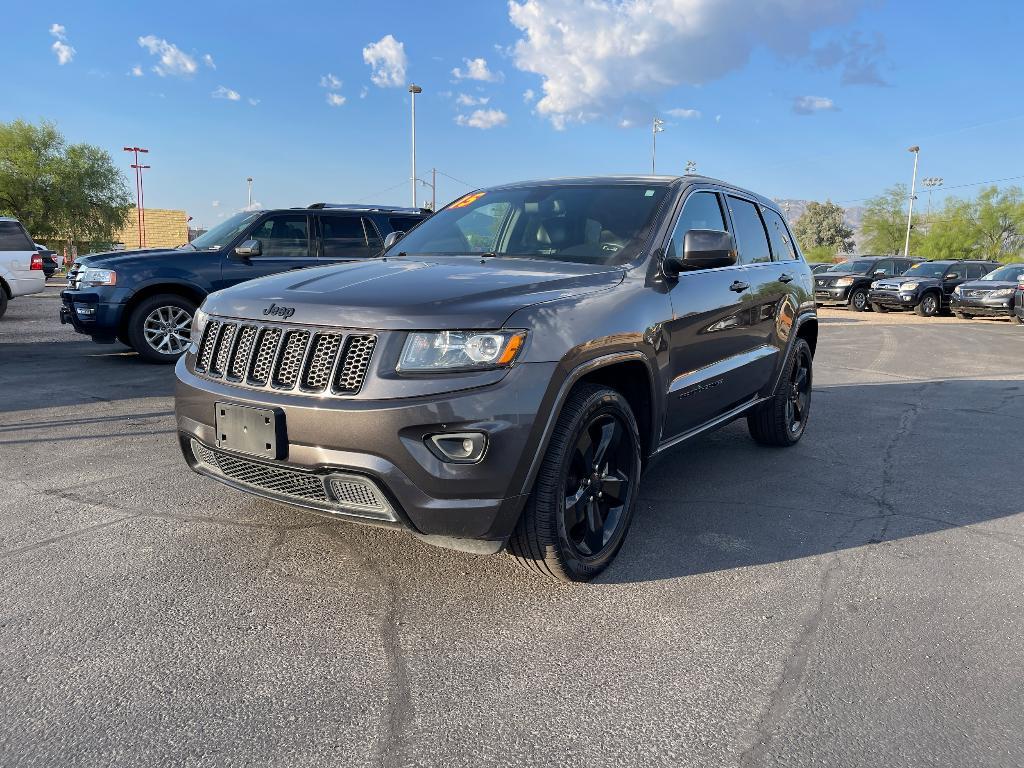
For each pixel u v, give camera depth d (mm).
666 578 3230
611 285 3314
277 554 3365
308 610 2865
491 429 2643
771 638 2734
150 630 2686
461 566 3293
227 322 3074
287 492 2934
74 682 2354
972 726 2230
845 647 2682
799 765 2045
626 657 2586
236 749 2055
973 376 9422
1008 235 64500
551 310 2883
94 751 2031
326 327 2762
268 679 2400
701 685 2426
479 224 4203
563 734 2158
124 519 3738
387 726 2176
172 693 2309
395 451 2605
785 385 5223
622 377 3475
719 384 4227
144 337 8523
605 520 3332
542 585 3131
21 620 2730
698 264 3559
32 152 45344
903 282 22297
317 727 2160
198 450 3219
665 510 4109
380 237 9648
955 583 3238
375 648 2609
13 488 4188
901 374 9570
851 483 4676
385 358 2658
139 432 5488
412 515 2656
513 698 2332
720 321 4145
